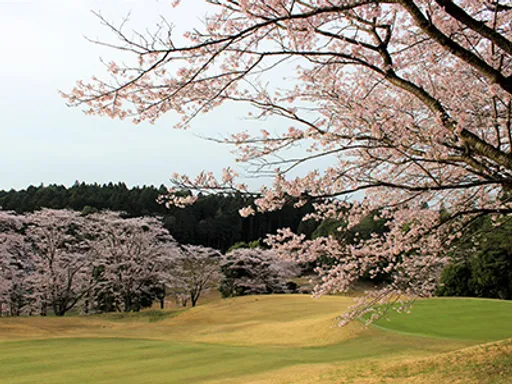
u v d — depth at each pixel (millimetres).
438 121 4633
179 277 37094
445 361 8781
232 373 10055
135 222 33031
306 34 5008
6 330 19000
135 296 35094
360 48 5547
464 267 23016
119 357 11867
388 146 5055
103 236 33406
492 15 5906
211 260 38844
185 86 5031
